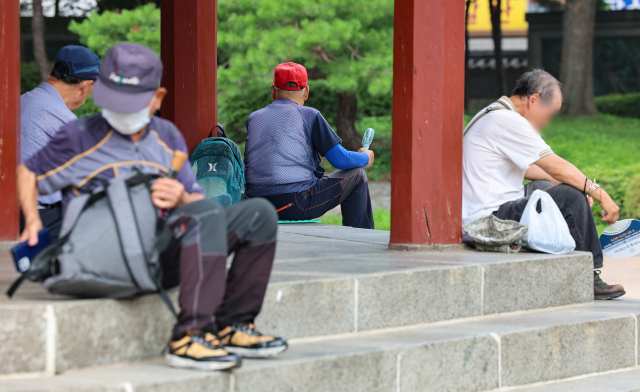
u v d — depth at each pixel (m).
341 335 4.47
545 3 39.84
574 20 34.00
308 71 24.23
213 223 3.49
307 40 20.05
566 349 5.10
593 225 6.26
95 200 3.51
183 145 3.86
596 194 6.20
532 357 4.90
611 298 6.29
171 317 3.79
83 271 3.37
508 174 6.33
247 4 21.97
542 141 6.18
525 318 5.27
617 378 5.23
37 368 3.33
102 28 22.91
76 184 3.65
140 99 3.47
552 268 5.66
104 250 3.39
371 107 29.00
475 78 38.62
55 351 3.36
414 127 5.93
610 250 6.56
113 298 3.57
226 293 3.79
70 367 3.41
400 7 5.92
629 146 28.02
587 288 5.95
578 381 5.10
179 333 3.48
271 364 3.67
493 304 5.27
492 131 6.23
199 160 7.87
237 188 7.95
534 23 38.12
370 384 4.06
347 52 22.94
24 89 28.52
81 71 5.58
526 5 40.72
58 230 5.00
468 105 37.91
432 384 4.37
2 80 5.62
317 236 7.42
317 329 4.37
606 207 6.21
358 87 23.75
